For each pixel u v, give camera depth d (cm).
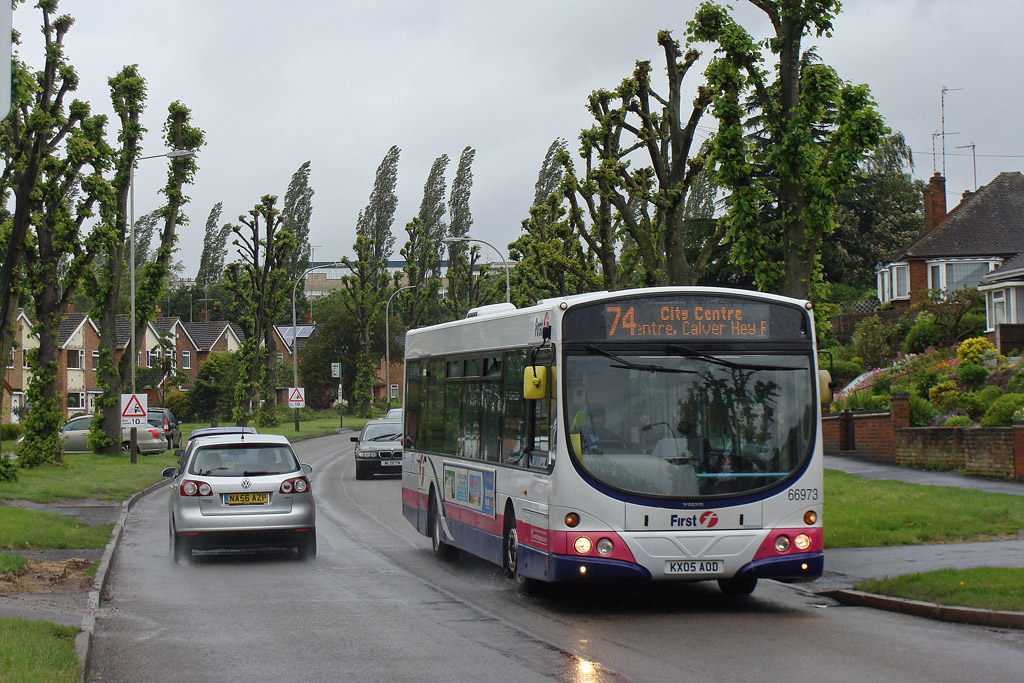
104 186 3231
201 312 11681
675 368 1120
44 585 1288
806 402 1132
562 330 1118
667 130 2706
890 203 7044
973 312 4338
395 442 3397
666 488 1091
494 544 1320
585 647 951
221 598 1252
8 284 2452
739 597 1247
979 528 1619
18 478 2727
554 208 4781
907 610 1122
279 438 1636
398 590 1309
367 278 8575
